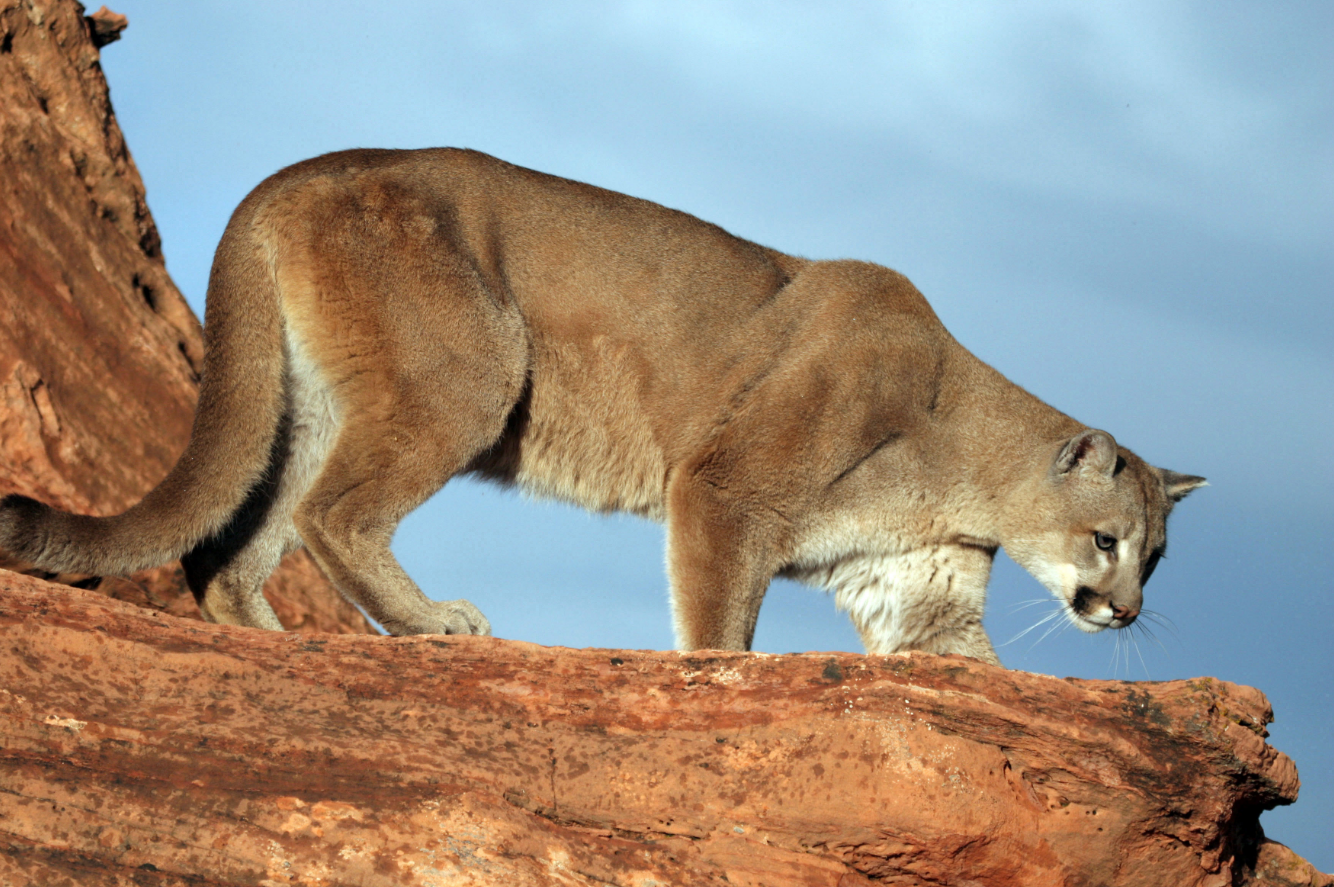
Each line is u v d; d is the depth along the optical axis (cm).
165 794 715
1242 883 893
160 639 785
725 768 793
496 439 1061
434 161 1070
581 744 794
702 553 1077
